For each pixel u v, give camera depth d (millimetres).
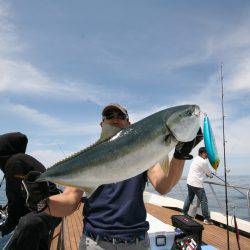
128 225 1475
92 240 1492
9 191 2135
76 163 1250
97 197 1521
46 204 1321
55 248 3475
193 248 2744
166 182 1353
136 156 1178
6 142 2324
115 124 1629
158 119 1173
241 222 4535
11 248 2139
